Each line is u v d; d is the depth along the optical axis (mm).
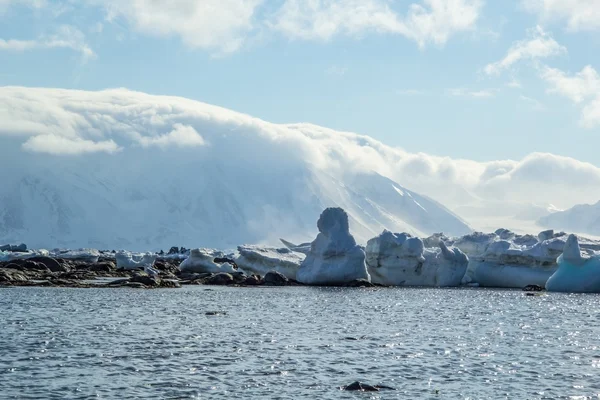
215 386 39062
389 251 116000
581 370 44344
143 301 83750
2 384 38906
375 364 45375
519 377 42281
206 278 117312
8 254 161000
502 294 101688
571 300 92500
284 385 39469
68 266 143375
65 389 38062
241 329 60000
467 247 123500
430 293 102312
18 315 67875
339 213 114188
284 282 114000
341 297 93438
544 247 112562
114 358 46125
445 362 46469
